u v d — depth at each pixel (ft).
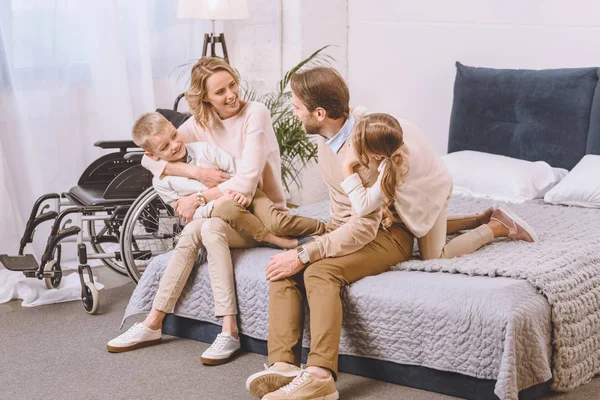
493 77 14.69
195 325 10.36
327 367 8.29
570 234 10.68
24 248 13.14
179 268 10.08
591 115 13.65
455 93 15.19
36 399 8.73
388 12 16.06
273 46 16.08
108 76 14.35
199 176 10.05
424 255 9.58
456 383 8.40
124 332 10.69
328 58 16.33
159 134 10.05
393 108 16.38
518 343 7.88
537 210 12.28
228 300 9.67
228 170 10.16
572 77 13.84
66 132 14.16
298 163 16.25
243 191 9.76
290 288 8.90
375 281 8.89
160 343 10.30
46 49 13.74
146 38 14.83
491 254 9.63
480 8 15.14
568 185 12.66
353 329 8.94
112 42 14.28
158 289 10.25
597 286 9.20
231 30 16.70
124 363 9.65
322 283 8.67
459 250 9.77
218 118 10.12
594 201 12.41
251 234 9.75
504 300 8.04
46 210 13.97
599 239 10.37
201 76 9.78
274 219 9.69
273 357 8.61
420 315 8.45
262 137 9.92
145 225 12.17
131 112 14.64
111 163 12.97
